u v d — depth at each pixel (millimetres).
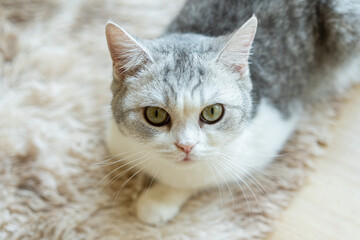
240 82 414
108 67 570
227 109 401
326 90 556
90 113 535
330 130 533
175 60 400
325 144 522
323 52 521
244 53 403
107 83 557
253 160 468
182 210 479
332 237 464
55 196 477
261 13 479
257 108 458
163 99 389
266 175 494
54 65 564
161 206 465
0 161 493
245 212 475
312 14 496
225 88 399
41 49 576
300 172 496
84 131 523
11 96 540
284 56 486
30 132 515
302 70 505
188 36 448
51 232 457
